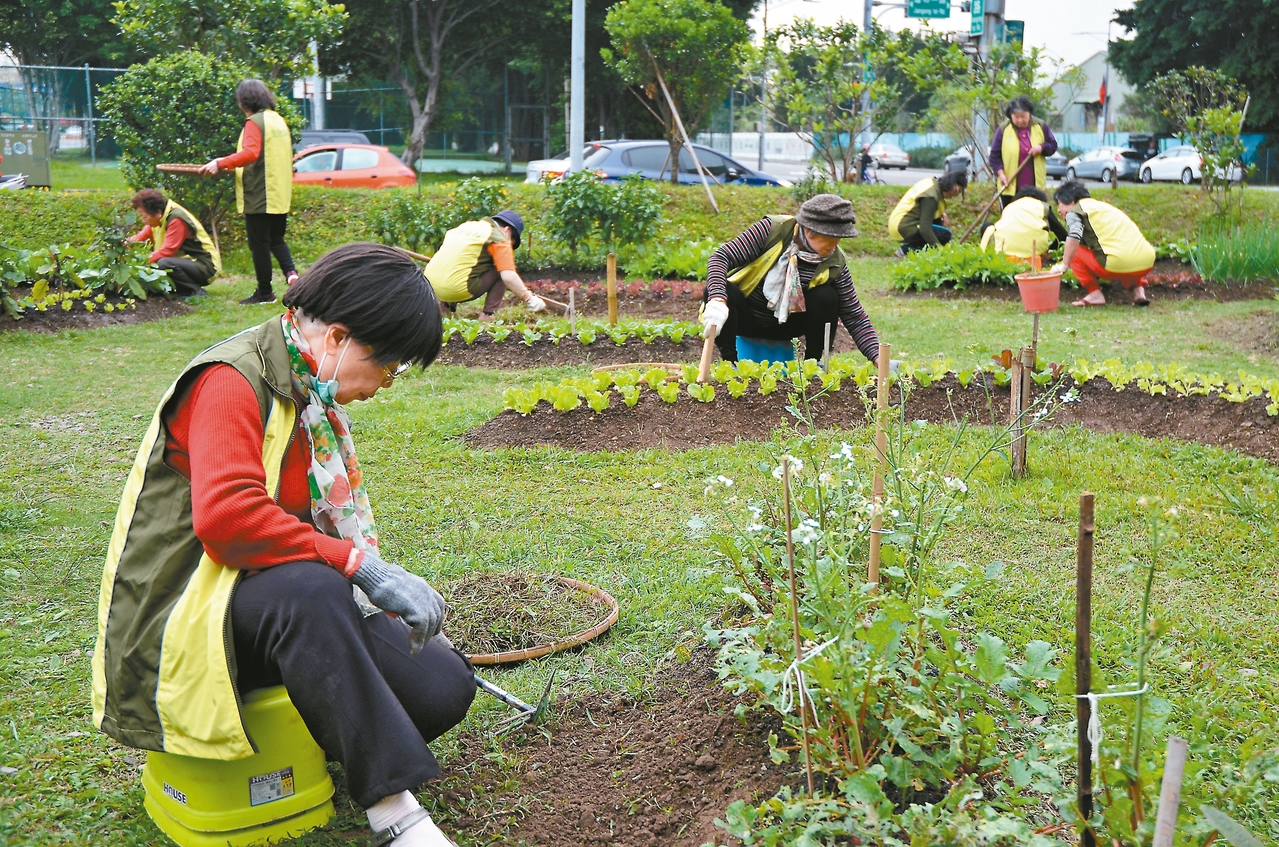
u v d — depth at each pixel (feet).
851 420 19.65
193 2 46.78
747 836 7.16
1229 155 48.98
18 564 13.28
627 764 9.27
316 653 7.28
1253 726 9.60
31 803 8.47
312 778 8.04
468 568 13.21
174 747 7.41
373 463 17.66
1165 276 41.06
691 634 11.38
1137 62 137.08
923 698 8.04
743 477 16.76
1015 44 51.24
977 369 21.12
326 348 7.60
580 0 58.08
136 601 7.52
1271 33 121.39
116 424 19.98
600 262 43.04
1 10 116.57
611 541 14.30
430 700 8.43
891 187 54.60
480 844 8.25
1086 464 17.21
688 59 57.47
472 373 25.12
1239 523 14.67
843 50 55.16
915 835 6.68
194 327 30.42
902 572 8.86
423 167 111.04
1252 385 19.95
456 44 109.81
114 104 43.68
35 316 29.71
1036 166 43.29
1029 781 7.34
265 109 33.19
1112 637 11.27
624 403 19.77
